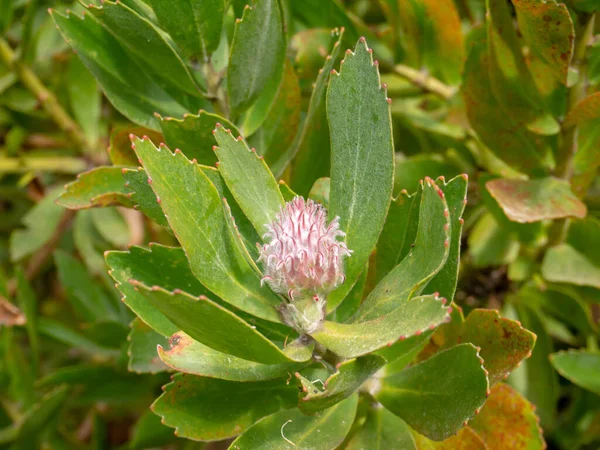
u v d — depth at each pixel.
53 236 0.46
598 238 0.32
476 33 0.36
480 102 0.32
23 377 0.39
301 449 0.23
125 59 0.29
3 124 0.47
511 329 0.24
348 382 0.20
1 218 0.50
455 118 0.37
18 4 0.43
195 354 0.22
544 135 0.32
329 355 0.23
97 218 0.43
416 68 0.38
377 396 0.25
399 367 0.25
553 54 0.27
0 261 0.49
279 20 0.26
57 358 0.46
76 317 0.49
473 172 0.37
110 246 0.43
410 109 0.39
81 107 0.44
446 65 0.38
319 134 0.27
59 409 0.38
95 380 0.39
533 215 0.29
